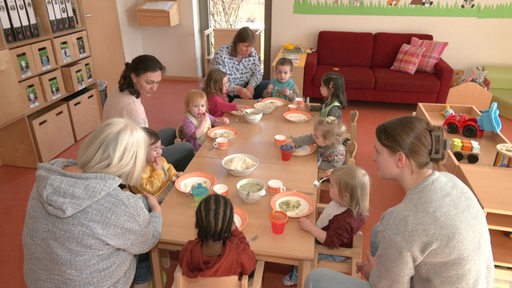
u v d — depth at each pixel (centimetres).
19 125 322
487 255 112
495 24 484
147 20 541
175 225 164
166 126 431
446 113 349
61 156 359
